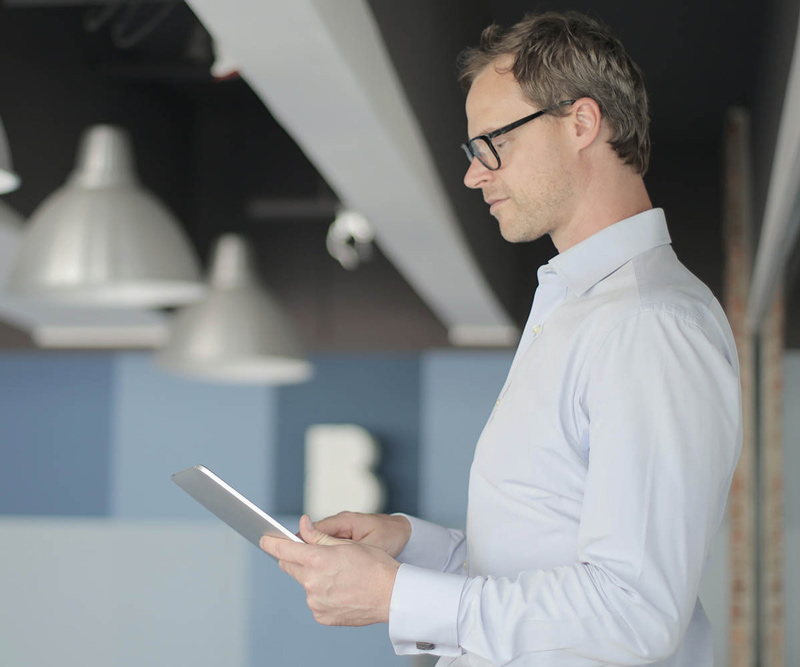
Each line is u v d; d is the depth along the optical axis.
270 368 5.27
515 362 1.49
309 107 2.37
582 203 1.46
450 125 3.33
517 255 6.05
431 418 6.87
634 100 1.49
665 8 4.06
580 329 1.36
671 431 1.24
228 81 5.00
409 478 6.86
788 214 3.20
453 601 1.28
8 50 3.36
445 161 3.28
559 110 1.45
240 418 7.02
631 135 1.48
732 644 5.29
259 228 6.17
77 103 3.92
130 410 7.11
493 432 1.43
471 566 1.45
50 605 6.82
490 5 4.05
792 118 2.45
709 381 1.27
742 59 4.52
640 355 1.28
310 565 1.32
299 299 6.14
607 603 1.21
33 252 3.30
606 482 1.25
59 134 3.76
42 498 7.11
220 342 4.44
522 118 1.46
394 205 3.19
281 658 6.53
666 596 1.20
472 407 6.82
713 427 1.25
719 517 1.34
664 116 5.29
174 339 4.52
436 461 6.84
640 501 1.22
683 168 5.64
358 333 6.12
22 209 3.54
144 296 3.82
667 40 4.36
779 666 4.73
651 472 1.23
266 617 6.60
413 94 2.63
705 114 5.23
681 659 1.45
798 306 3.71
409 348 6.11
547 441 1.37
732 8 4.03
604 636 1.22
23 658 6.80
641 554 1.21
